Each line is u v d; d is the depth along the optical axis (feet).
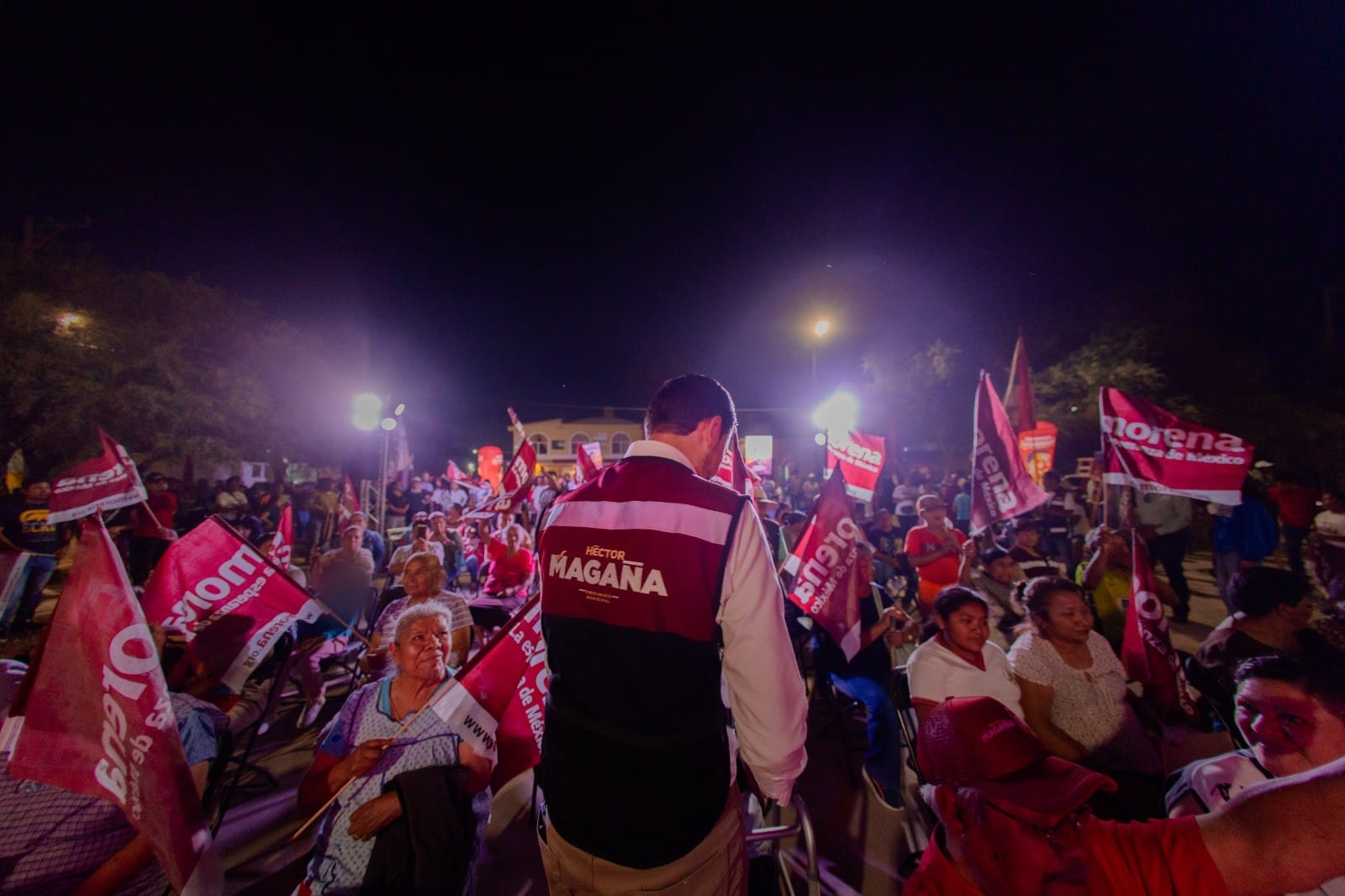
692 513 5.33
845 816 13.51
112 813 6.74
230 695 12.38
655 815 5.08
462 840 7.81
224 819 13.20
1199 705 11.66
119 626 6.48
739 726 5.25
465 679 8.36
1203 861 3.67
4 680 7.97
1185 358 55.11
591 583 5.43
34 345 48.75
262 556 12.41
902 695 12.72
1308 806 3.54
